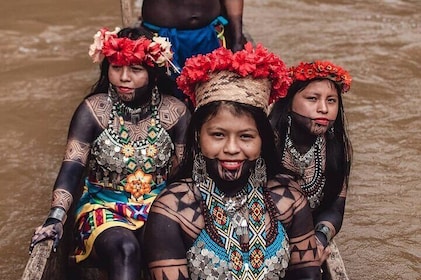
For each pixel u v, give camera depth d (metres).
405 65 7.64
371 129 6.26
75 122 3.38
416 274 4.52
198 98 2.62
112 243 3.16
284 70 2.64
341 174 3.36
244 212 2.66
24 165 5.73
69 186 3.30
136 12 7.95
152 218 2.66
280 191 2.75
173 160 3.48
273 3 9.55
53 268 3.30
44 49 7.98
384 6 9.48
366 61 7.73
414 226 4.95
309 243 2.79
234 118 2.53
